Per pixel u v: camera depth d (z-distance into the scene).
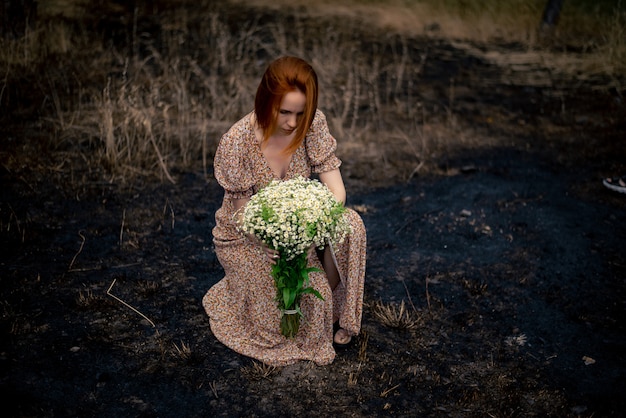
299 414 3.05
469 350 3.56
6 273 3.98
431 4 11.29
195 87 7.36
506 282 4.23
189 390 3.16
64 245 4.37
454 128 6.93
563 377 3.37
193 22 9.67
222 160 3.13
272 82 2.87
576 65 8.88
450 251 4.60
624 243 4.77
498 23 10.63
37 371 3.20
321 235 2.92
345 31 9.96
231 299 3.49
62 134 5.96
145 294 3.87
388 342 3.58
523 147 6.52
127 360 3.33
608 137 6.71
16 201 4.87
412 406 3.13
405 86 8.05
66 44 7.81
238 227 3.13
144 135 6.02
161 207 5.02
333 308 3.48
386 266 4.38
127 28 9.04
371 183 5.66
